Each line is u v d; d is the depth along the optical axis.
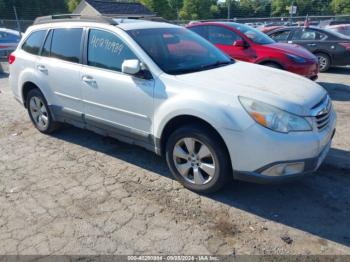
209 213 3.25
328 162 4.12
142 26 4.23
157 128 3.62
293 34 10.95
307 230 3.00
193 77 3.53
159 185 3.77
